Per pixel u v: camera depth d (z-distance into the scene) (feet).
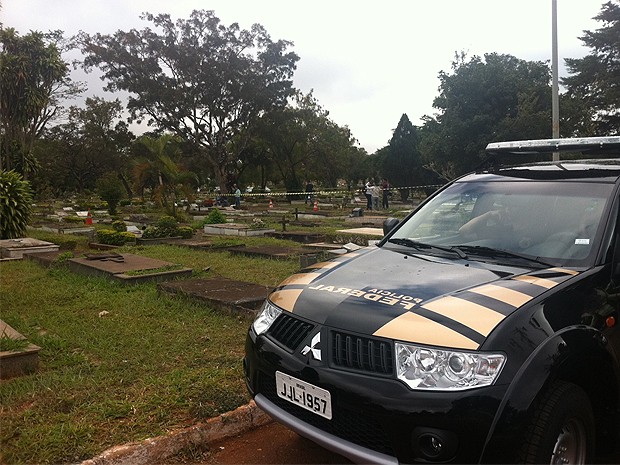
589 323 9.33
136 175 77.71
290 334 9.98
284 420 9.63
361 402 8.39
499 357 8.08
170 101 137.90
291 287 11.32
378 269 11.25
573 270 10.30
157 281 27.35
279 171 194.39
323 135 176.76
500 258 11.35
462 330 8.36
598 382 9.74
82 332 18.98
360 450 8.52
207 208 109.19
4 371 14.92
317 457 11.57
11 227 45.16
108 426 11.93
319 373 9.00
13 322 19.94
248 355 11.12
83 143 185.47
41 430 11.59
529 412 7.93
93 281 27.40
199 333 18.95
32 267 33.04
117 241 45.03
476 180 14.26
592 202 11.67
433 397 7.97
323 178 196.13
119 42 138.31
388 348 8.54
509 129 84.07
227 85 141.69
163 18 138.51
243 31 142.72
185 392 13.48
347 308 9.50
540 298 9.12
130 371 15.28
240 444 12.13
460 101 92.38
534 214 12.14
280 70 148.05
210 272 30.66
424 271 10.77
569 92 131.75
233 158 154.71
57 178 184.96
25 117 70.13
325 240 43.62
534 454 8.05
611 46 125.70
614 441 10.17
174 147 117.29
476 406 7.83
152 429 11.79
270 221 74.54
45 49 71.20
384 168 140.15
